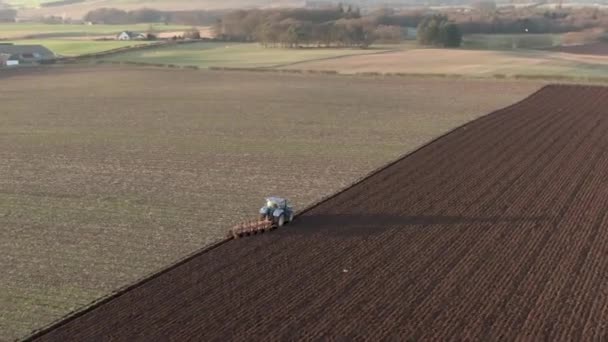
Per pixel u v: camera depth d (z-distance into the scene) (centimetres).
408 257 2269
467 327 1773
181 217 2845
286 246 2409
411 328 1775
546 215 2709
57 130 5131
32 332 1822
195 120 5550
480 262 2214
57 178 3572
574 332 1739
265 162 3884
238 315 1870
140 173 3659
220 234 2612
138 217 2852
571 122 4903
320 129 5012
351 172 3603
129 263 2314
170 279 2138
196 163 3888
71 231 2673
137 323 1844
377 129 4969
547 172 3422
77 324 1855
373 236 2492
